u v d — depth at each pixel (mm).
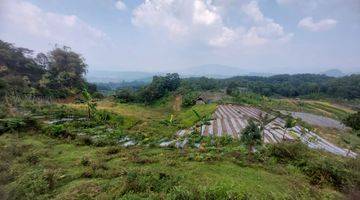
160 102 72312
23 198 9688
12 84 51500
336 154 23906
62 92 62188
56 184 11180
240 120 39531
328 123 50250
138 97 73938
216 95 71250
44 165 13734
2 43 67500
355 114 36625
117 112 42219
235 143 23703
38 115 30188
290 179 13656
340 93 92562
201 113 45094
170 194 9703
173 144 22188
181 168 14305
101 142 21234
